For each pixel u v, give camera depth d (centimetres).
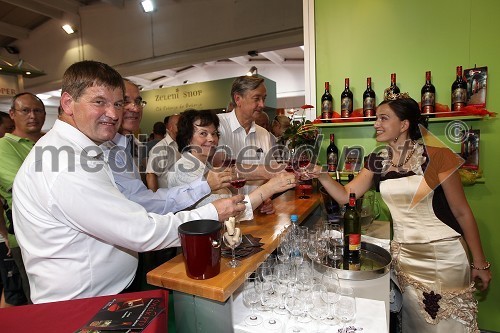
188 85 641
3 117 327
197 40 560
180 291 108
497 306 238
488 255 238
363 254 147
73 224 102
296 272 125
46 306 84
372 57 256
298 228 151
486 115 222
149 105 690
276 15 493
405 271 173
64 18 678
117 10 637
